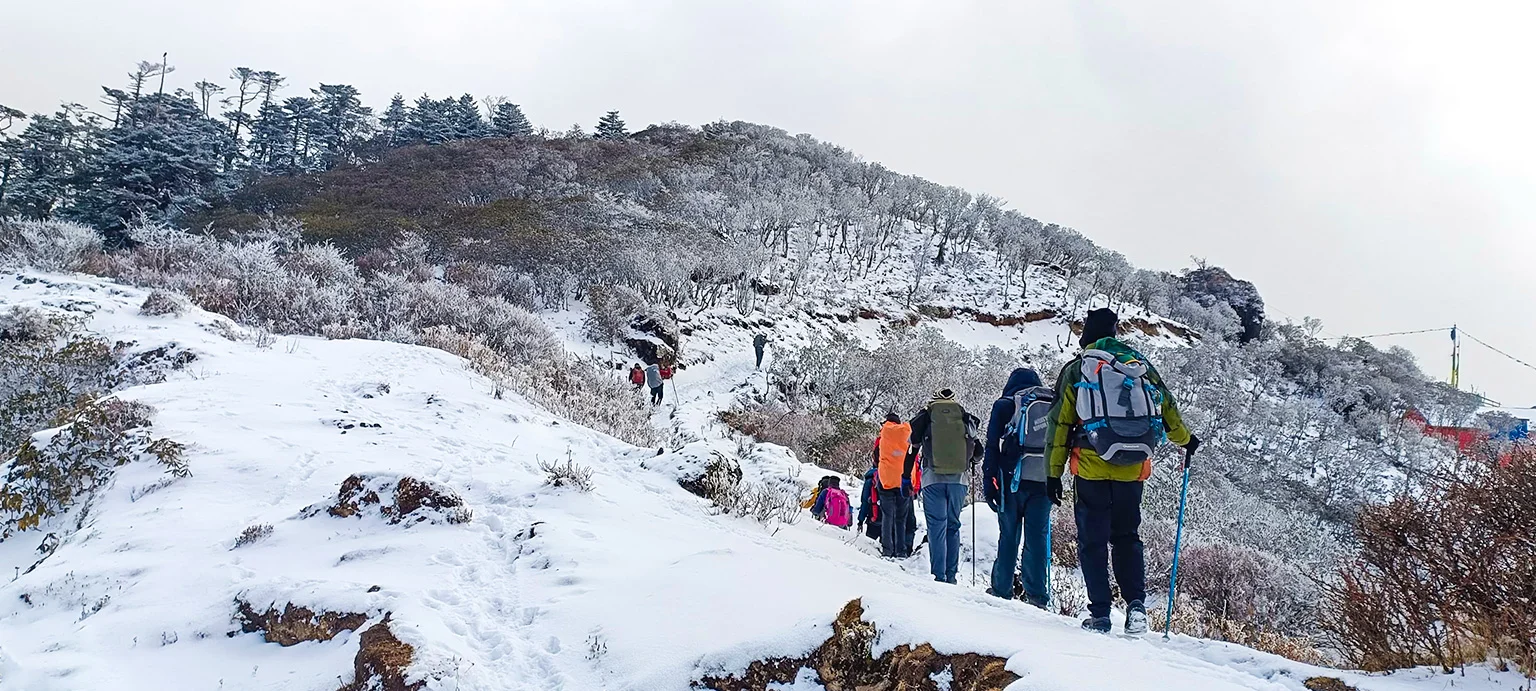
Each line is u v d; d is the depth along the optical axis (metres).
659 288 31.16
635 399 21.14
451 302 23.02
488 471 7.64
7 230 21.95
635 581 4.34
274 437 8.32
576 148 61.62
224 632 4.16
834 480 9.23
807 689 3.03
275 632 4.05
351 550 5.20
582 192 46.47
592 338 26.97
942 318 43.81
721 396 25.78
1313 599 8.11
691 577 4.19
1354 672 3.35
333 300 21.50
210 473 7.02
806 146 69.44
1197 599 8.31
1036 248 54.06
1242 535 15.90
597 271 30.91
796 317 36.22
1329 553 15.52
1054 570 8.31
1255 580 8.45
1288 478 31.75
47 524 6.86
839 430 20.08
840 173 61.53
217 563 5.06
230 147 70.19
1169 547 9.81
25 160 57.62
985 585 7.20
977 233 56.62
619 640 3.62
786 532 7.50
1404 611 3.75
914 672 2.87
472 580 4.72
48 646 4.10
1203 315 58.19
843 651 3.05
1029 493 5.18
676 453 9.12
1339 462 33.25
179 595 4.54
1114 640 3.59
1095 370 3.96
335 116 84.00
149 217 42.28
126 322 14.57
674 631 3.57
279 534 5.57
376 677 3.35
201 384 10.72
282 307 20.66
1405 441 35.97
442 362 14.52
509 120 89.38
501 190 48.12
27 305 14.87
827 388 27.02
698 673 3.21
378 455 8.03
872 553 7.81
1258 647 5.42
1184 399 37.94
